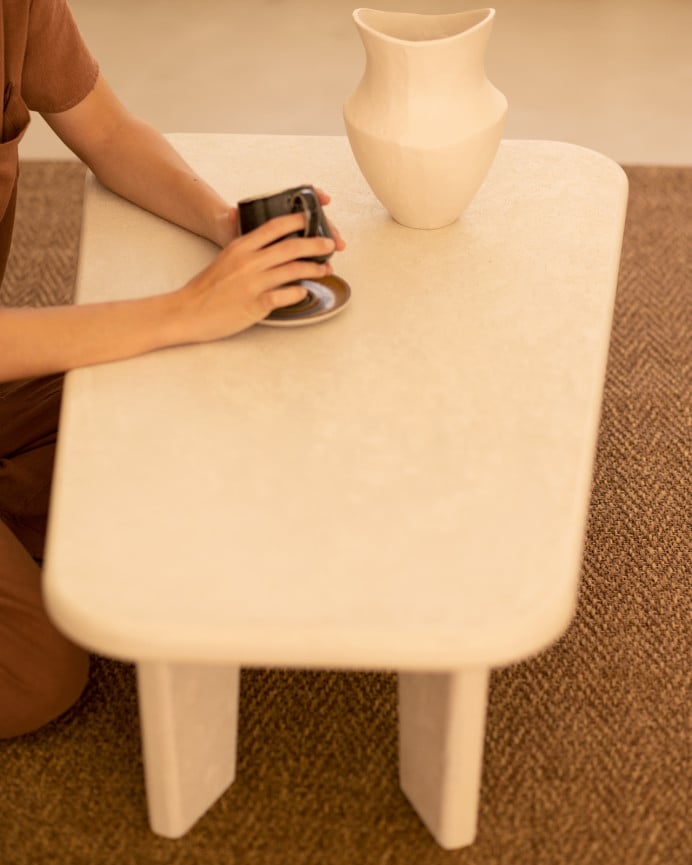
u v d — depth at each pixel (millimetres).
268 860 1245
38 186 2588
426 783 1220
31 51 1363
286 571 936
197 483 1018
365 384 1134
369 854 1249
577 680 1463
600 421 1898
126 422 1082
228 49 3324
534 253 1345
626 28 3445
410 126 1282
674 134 2875
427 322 1227
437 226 1388
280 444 1060
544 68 3205
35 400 1491
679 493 1762
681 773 1346
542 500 1004
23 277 2279
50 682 1312
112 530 971
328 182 1490
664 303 2188
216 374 1144
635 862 1245
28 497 1484
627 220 2447
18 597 1265
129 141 1431
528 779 1335
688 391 1970
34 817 1298
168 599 912
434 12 3555
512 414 1099
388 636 888
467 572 936
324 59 3271
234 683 1241
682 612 1562
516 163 1531
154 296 1187
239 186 1475
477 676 1065
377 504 998
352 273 1306
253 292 1146
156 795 1217
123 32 3414
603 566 1632
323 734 1391
